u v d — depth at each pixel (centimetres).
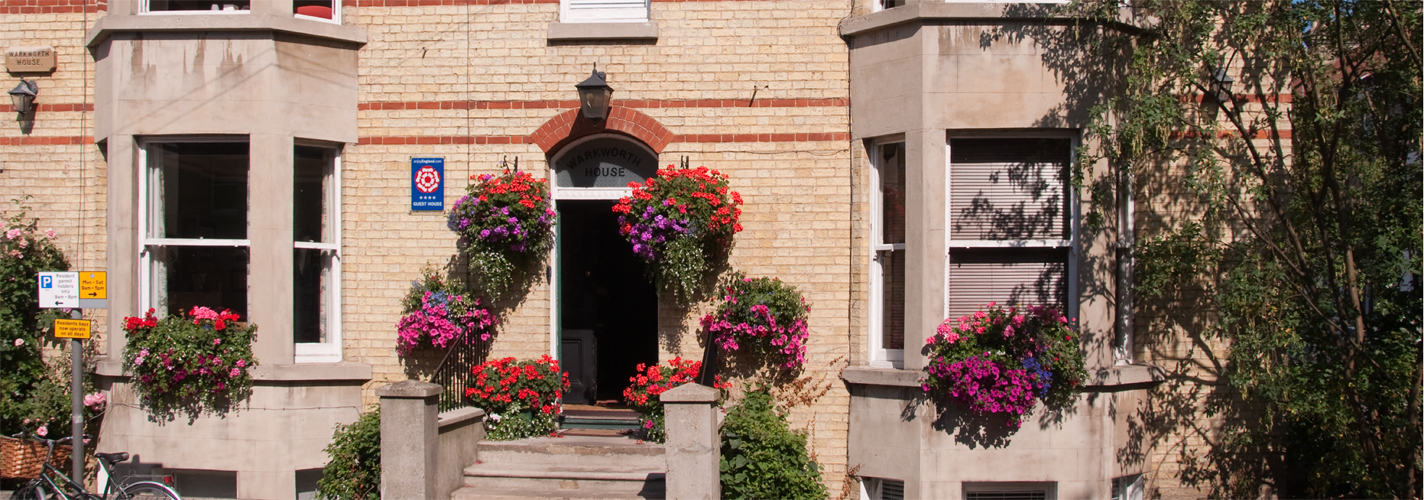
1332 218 764
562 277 938
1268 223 828
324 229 885
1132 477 845
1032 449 802
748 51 861
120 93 859
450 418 779
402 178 883
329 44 873
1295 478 847
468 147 880
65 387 888
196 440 850
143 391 853
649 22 867
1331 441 814
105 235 891
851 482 838
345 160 882
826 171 851
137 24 852
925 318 804
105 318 895
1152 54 776
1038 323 779
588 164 910
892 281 847
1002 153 828
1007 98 803
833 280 848
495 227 830
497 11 884
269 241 845
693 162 860
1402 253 761
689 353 863
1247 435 827
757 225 855
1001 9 800
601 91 827
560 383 876
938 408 805
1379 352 757
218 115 848
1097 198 793
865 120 838
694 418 720
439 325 842
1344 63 755
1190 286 845
